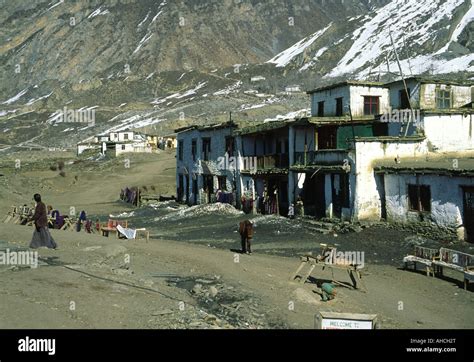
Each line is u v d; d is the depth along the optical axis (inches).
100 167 3314.5
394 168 1071.0
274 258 890.7
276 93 6574.8
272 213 1435.8
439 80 1295.5
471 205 921.5
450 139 1190.3
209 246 1039.0
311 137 1371.8
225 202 1685.5
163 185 2694.4
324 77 7303.2
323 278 725.3
